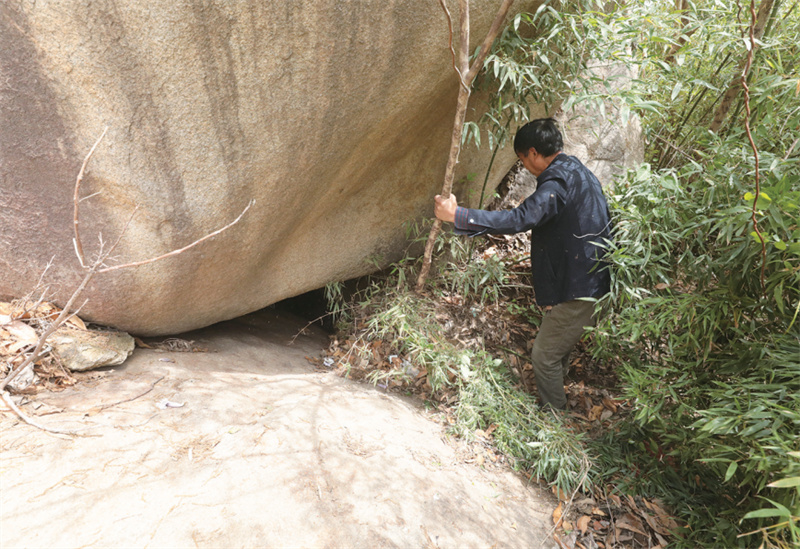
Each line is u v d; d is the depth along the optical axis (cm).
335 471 194
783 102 224
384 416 246
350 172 256
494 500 218
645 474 240
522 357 322
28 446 164
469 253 335
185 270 227
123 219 205
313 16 187
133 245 211
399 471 208
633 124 412
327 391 255
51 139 185
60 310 221
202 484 168
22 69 172
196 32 175
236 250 238
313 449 201
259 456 187
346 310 355
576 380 327
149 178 198
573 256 255
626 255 247
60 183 194
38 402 186
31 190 194
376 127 238
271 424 207
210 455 181
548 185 246
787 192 168
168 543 145
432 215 330
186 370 234
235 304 271
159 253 215
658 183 252
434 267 350
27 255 207
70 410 186
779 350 189
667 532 217
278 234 253
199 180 206
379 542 171
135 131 188
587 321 267
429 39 216
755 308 205
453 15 215
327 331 374
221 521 157
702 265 230
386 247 321
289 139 214
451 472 224
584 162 404
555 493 235
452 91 261
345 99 215
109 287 216
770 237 183
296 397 238
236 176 212
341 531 169
